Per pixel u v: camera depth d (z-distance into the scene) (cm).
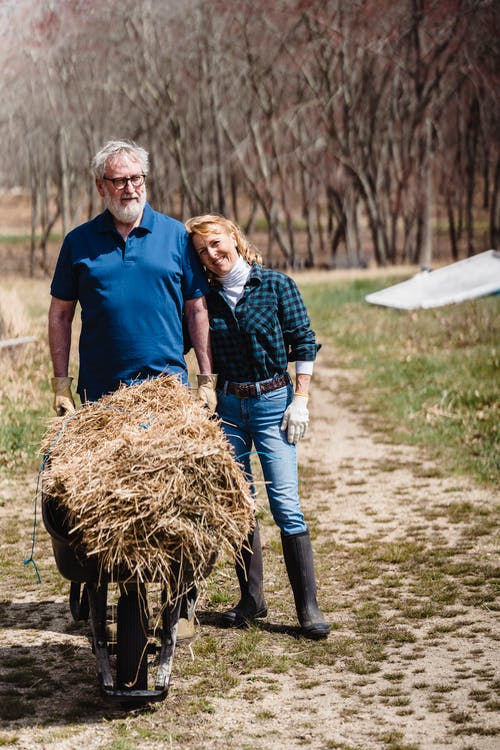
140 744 334
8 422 920
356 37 3844
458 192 4800
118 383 392
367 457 865
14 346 1222
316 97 4050
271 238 4419
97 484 329
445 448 876
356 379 1291
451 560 562
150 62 3997
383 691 378
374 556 575
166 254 391
